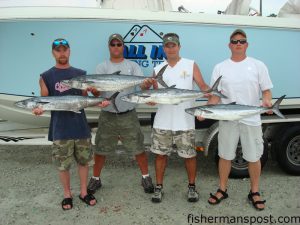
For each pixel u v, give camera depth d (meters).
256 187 3.78
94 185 4.19
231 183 4.43
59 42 3.43
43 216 3.62
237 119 3.31
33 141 4.62
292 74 4.67
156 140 3.80
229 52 4.48
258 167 3.70
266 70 3.48
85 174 3.88
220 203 3.88
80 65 4.34
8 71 4.33
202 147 4.60
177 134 3.72
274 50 4.59
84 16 4.22
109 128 3.97
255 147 3.62
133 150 4.02
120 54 3.87
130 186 4.40
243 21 4.45
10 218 3.59
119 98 3.86
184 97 3.40
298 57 4.66
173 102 3.41
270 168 5.04
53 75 3.50
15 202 3.95
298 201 3.93
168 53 3.62
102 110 3.97
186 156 3.75
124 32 4.30
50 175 4.78
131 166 5.13
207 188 4.32
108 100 3.49
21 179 4.64
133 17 4.27
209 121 4.66
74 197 4.06
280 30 4.56
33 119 4.66
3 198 4.05
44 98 3.36
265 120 4.54
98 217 3.59
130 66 3.92
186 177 4.71
